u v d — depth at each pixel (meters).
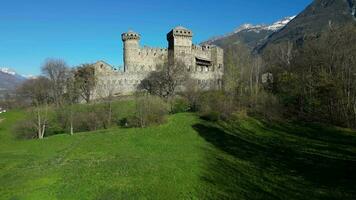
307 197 39.16
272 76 128.88
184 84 130.50
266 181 46.22
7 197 46.59
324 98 87.94
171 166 56.97
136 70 144.62
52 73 155.38
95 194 45.72
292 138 71.69
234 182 47.00
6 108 162.00
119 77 141.00
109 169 56.72
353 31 113.56
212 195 42.91
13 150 81.44
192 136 79.81
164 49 173.38
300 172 49.00
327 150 59.75
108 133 88.06
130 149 71.62
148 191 45.72
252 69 127.38
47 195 46.22
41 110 121.50
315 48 113.62
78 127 104.69
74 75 147.75
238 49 170.75
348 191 39.97
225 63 151.25
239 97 103.25
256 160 57.81
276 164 54.34
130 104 117.31
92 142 79.31
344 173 46.78
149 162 60.12
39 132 98.31
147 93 124.62
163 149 70.44
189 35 170.50
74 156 68.50
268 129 81.62
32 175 56.47
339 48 101.12
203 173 52.34
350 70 86.62
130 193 45.41
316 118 85.69
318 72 97.62
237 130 82.94
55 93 145.12
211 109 96.81
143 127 90.75
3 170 62.47
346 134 70.50
